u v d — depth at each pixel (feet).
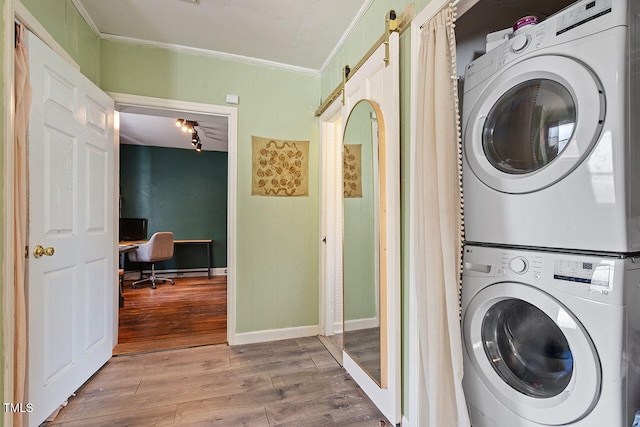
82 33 6.68
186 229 18.39
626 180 2.67
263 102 8.82
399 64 5.13
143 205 17.57
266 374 6.76
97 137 6.68
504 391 3.59
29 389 4.62
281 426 5.04
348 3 6.37
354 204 6.74
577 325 2.91
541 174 3.26
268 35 7.52
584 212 2.90
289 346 8.36
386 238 5.30
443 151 3.86
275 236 8.91
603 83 2.77
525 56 3.45
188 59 8.16
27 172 4.64
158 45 7.89
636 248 2.70
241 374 6.75
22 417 4.33
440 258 3.94
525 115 3.56
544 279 3.20
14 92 4.34
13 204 4.25
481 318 3.90
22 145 4.46
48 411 5.03
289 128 9.09
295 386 6.27
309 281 9.24
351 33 7.21
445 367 3.89
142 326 9.81
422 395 4.46
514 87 3.60
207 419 5.20
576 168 2.97
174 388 6.16
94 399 5.76
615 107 2.70
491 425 3.71
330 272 9.23
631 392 2.69
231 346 8.32
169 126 14.03
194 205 18.58
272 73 8.91
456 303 3.76
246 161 8.64
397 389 4.94
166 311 11.43
